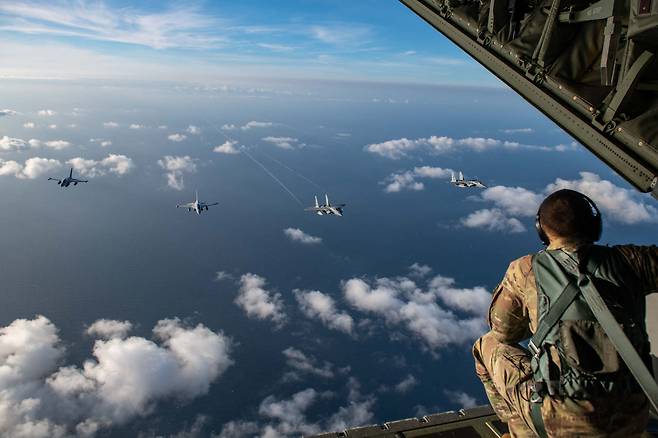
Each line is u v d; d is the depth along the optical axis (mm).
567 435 3176
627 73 5055
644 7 4621
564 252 3453
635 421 3105
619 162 5383
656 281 3279
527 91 6836
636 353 2908
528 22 6934
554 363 3266
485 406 7215
